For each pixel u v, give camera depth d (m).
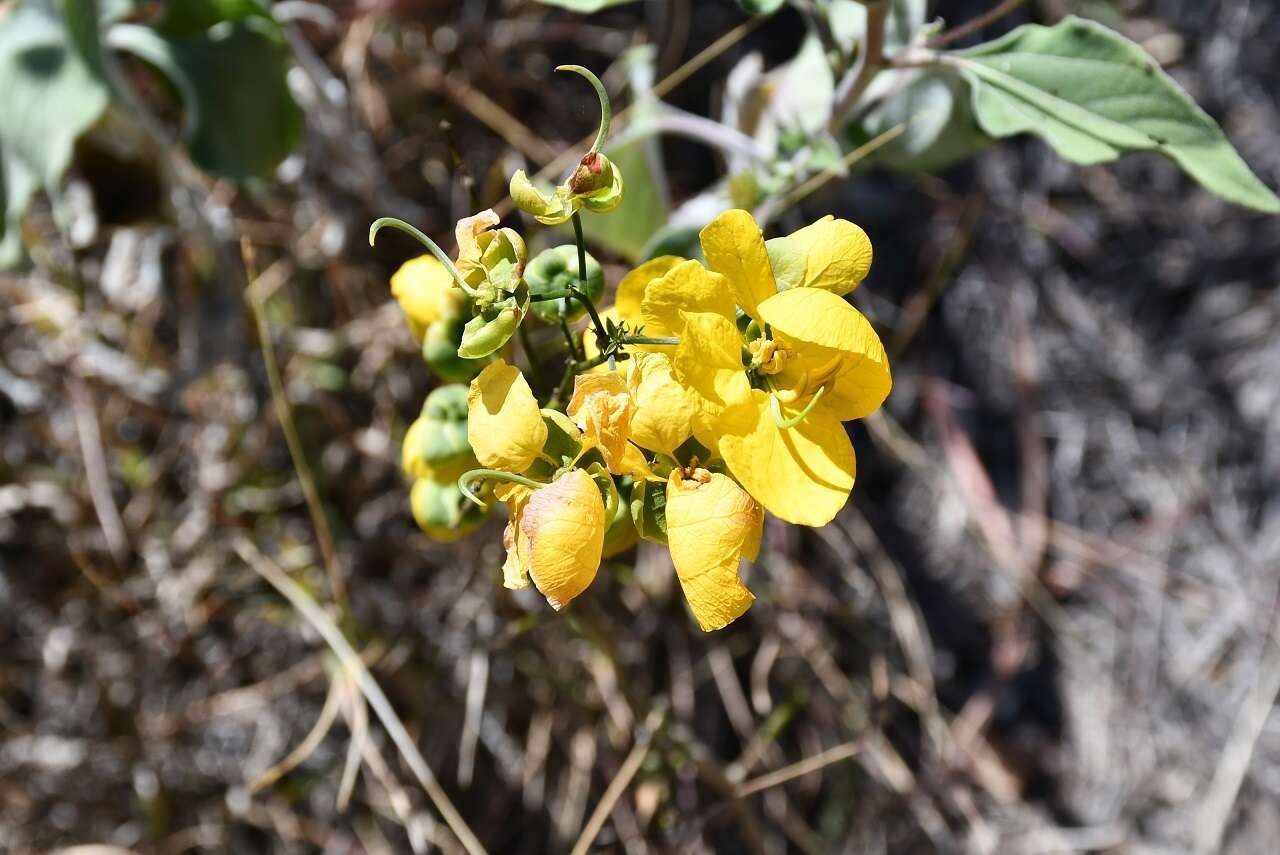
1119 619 0.47
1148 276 0.47
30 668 0.40
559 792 0.40
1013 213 0.46
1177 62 0.46
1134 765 0.46
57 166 0.33
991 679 0.46
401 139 0.41
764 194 0.31
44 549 0.40
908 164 0.34
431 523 0.27
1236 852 0.46
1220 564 0.47
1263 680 0.46
